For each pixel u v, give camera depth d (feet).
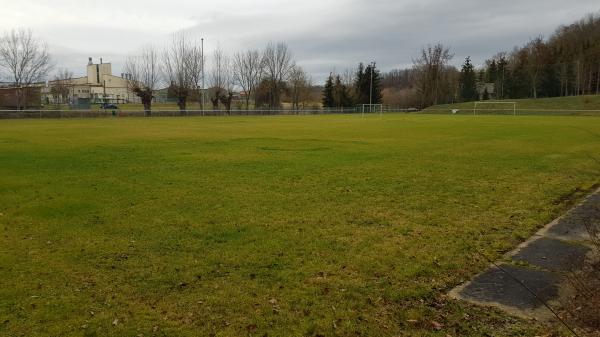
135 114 184.75
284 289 16.24
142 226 24.41
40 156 53.83
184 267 18.44
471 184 36.09
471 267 18.22
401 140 76.02
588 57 281.33
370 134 89.66
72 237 22.56
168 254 20.02
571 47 302.04
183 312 14.58
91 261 19.20
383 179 38.45
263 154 56.13
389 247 20.72
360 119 172.96
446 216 26.27
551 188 34.12
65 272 17.99
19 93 196.03
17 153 56.49
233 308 14.80
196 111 203.41
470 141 73.77
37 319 14.14
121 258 19.53
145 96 214.90
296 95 297.94
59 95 291.79
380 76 337.31
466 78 337.72
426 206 28.68
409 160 50.57
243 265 18.63
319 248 20.68
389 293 15.81
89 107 239.71
